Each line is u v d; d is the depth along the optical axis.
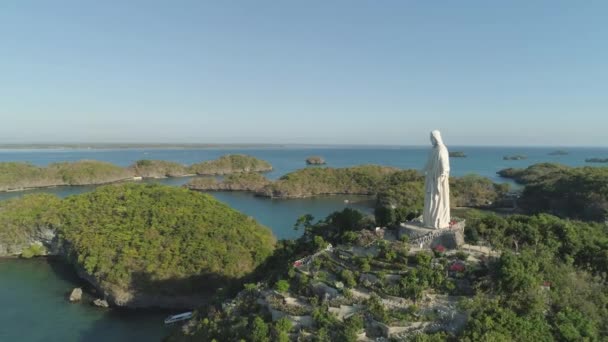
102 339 73.50
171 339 66.19
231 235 101.12
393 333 46.25
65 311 83.88
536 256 57.28
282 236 145.00
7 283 97.31
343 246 66.62
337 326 49.12
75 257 99.94
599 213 150.50
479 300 47.06
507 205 194.38
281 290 58.91
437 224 61.38
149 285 86.25
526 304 47.47
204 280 88.44
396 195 178.50
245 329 54.94
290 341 49.62
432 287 52.12
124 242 95.81
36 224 114.00
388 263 56.97
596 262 60.91
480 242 62.25
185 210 110.94
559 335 45.50
